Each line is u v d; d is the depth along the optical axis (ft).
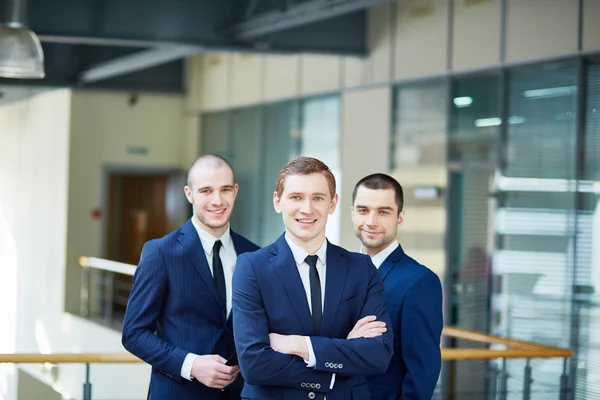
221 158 12.76
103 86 52.75
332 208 10.79
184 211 54.65
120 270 47.26
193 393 12.46
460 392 22.88
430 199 35.14
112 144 53.93
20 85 47.24
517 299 30.81
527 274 30.45
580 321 28.30
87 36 31.19
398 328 12.09
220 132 52.03
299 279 10.61
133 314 12.57
